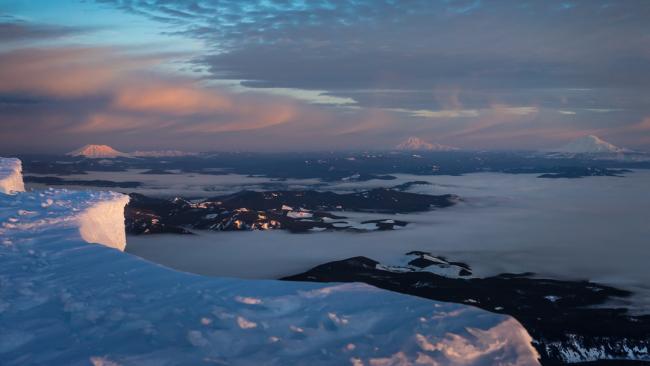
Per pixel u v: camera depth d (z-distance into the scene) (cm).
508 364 750
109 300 1020
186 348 798
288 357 772
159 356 771
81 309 974
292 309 962
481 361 758
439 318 882
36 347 824
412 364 736
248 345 816
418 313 906
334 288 1052
